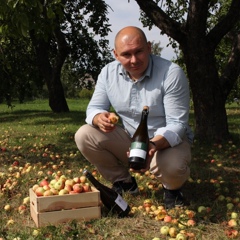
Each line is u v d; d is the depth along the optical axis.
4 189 2.60
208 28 7.62
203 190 2.74
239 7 4.68
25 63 10.80
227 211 2.26
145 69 2.14
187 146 2.19
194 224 2.03
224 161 3.73
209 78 4.72
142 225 2.04
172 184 2.19
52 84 10.50
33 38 9.48
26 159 3.89
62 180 2.16
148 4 4.74
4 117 9.96
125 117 2.27
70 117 8.90
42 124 7.54
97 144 2.32
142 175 3.01
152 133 2.22
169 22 4.68
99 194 2.08
